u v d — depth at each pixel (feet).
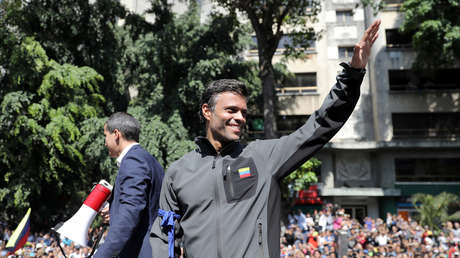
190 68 55.83
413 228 49.26
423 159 77.51
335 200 78.07
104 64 56.49
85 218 8.39
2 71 53.36
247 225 5.10
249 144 5.81
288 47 60.34
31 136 47.78
